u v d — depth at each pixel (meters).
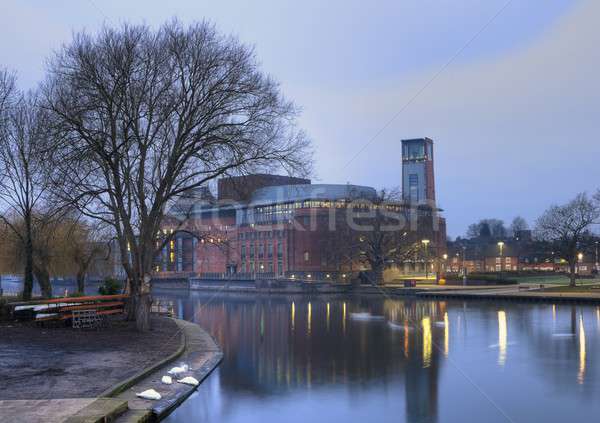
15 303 35.31
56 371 21.25
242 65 35.56
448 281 114.00
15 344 27.17
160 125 33.97
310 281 123.81
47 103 40.75
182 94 34.44
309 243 140.00
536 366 29.70
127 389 19.77
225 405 21.05
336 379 26.28
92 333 32.41
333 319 56.88
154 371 23.12
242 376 26.11
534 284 107.56
